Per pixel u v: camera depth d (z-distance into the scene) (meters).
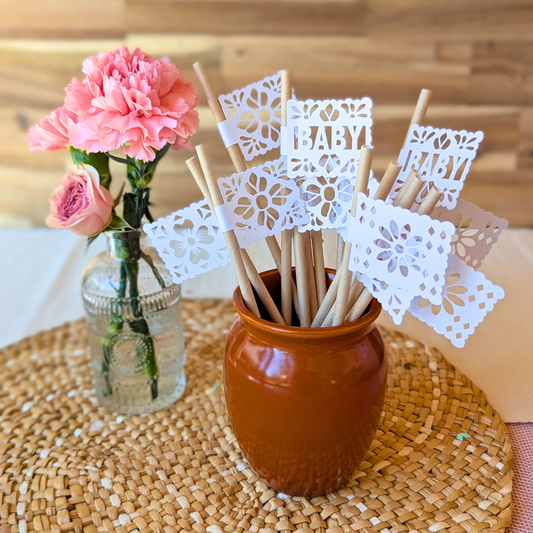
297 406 0.35
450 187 0.37
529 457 0.42
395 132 0.89
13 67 0.86
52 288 0.72
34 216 0.95
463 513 0.37
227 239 0.36
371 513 0.37
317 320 0.38
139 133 0.39
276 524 0.37
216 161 0.90
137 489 0.40
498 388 0.49
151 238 0.36
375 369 0.36
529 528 0.36
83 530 0.37
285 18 0.84
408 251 0.32
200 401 0.50
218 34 0.85
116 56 0.41
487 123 0.88
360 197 0.33
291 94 0.38
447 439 0.43
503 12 0.83
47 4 0.83
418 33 0.85
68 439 0.45
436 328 0.34
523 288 0.67
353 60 0.86
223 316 0.62
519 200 0.92
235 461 0.43
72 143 0.40
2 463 0.43
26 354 0.56
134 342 0.48
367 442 0.38
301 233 0.38
